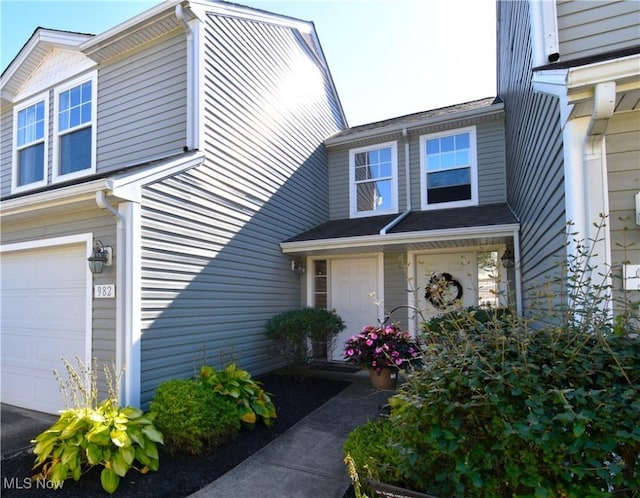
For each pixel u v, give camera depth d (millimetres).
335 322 6754
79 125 6609
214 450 3656
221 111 5887
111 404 3508
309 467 3438
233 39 6297
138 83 6023
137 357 4234
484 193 7633
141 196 4426
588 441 1865
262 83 7074
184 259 5027
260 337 6598
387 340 5566
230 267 5930
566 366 2043
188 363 4996
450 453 2121
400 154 8508
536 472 1988
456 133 7965
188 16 5457
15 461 3502
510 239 6133
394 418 2520
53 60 7109
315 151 8938
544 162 3799
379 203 8766
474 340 2336
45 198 4473
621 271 2402
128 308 4219
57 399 4883
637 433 1727
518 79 5324
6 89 7469
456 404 2105
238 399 4129
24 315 5348
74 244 4785
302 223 8180
